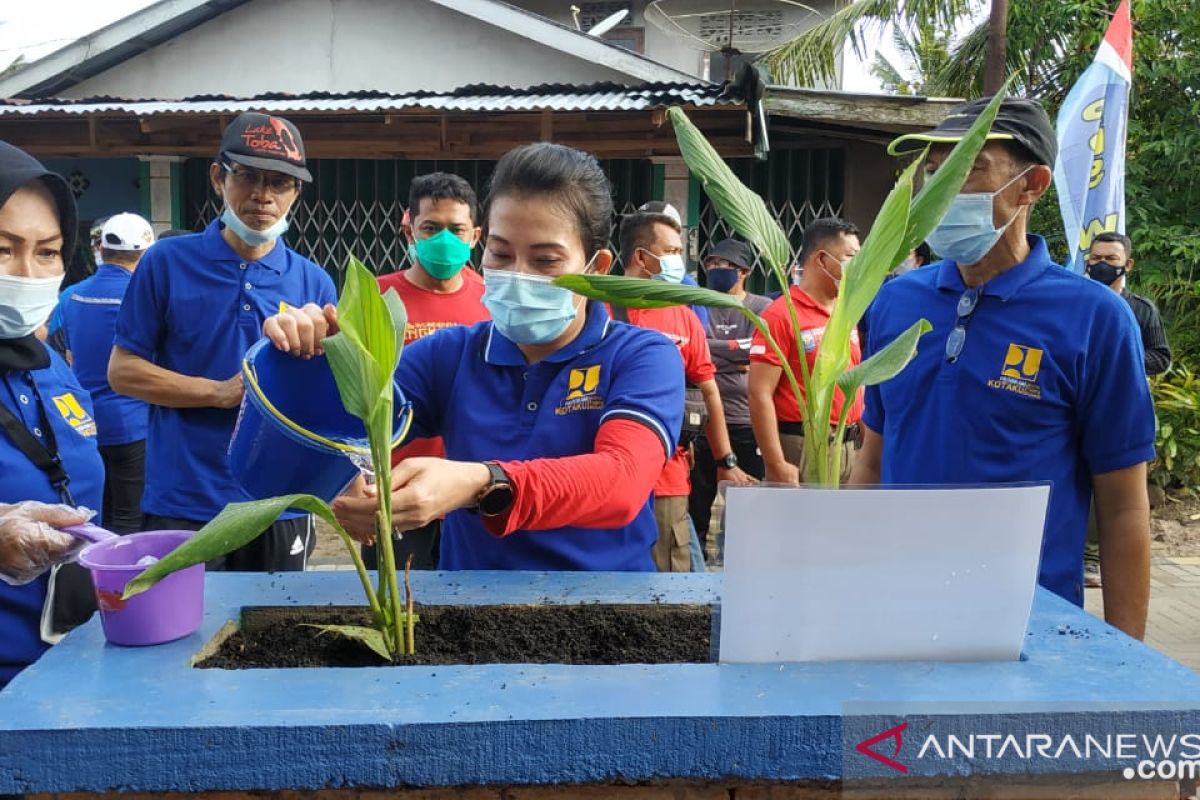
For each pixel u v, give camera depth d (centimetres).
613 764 94
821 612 108
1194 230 729
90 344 349
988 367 173
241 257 253
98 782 91
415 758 92
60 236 163
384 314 108
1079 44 772
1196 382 630
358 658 116
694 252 615
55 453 160
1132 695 100
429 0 726
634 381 143
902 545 107
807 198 653
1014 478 171
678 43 955
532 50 723
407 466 119
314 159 662
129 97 757
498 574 143
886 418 192
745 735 94
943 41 948
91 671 105
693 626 128
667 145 582
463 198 298
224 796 96
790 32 921
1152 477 609
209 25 746
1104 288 170
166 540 124
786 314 314
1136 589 169
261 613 128
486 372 154
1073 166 518
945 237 169
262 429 116
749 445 388
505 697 98
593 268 150
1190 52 745
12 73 713
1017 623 109
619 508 130
